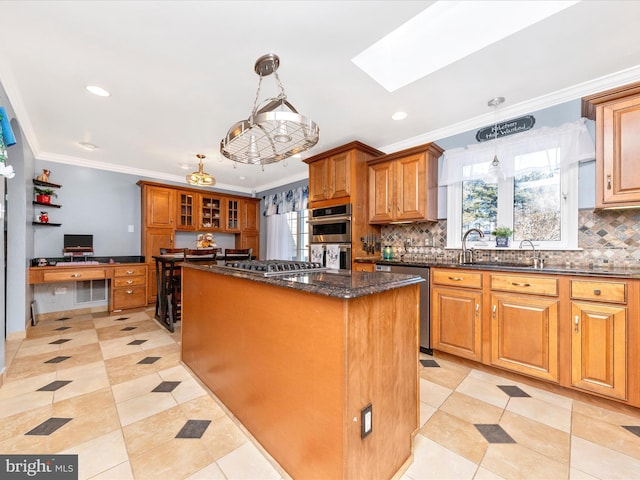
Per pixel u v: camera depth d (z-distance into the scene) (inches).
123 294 162.1
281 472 50.4
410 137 132.3
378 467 45.5
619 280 66.1
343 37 68.7
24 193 119.2
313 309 44.7
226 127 120.0
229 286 67.7
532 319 78.5
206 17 62.2
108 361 96.3
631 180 70.8
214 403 71.7
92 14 60.9
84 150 148.3
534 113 99.6
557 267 84.7
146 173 188.7
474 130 114.7
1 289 81.9
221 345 70.7
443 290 97.9
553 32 66.3
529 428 61.8
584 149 88.5
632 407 65.8
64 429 60.6
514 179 105.5
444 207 124.2
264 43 70.5
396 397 50.2
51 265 144.6
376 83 87.9
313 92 93.0
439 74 83.0
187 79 85.8
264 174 201.8
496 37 69.4
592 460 52.4
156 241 180.9
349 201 133.2
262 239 242.4
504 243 106.7
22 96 94.3
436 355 101.9
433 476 49.2
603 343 68.1
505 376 85.7
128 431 60.4
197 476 49.1
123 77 84.5
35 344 112.3
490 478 48.6
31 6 58.5
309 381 45.4
